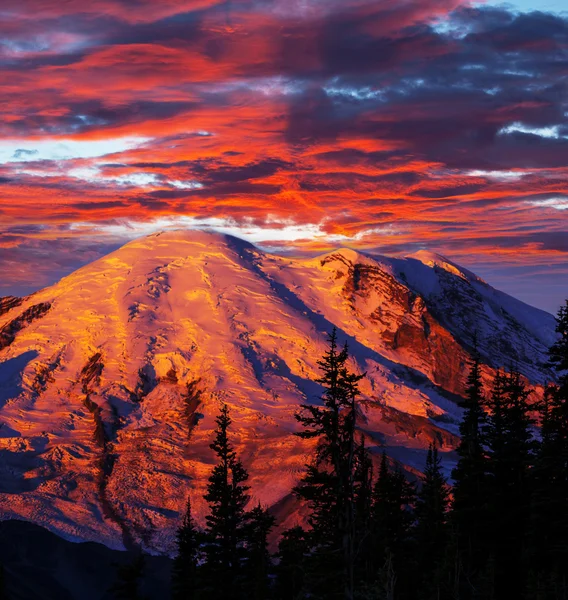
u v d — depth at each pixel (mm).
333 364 56500
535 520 60125
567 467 59969
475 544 65250
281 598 74500
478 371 70375
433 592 54438
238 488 78062
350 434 56000
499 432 68875
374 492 74562
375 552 65438
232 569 76125
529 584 51656
